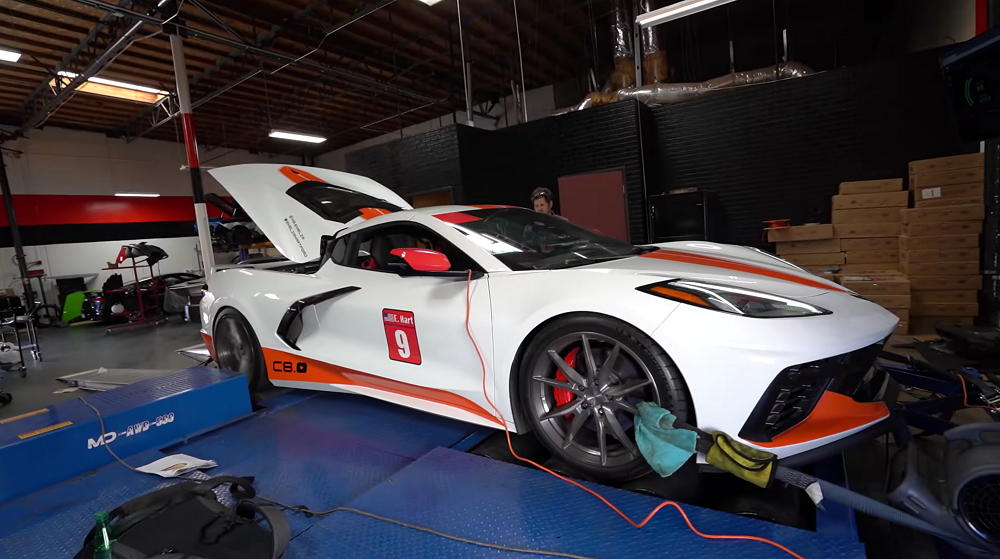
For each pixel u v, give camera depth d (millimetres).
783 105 6184
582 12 8508
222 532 1296
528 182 7875
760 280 1667
